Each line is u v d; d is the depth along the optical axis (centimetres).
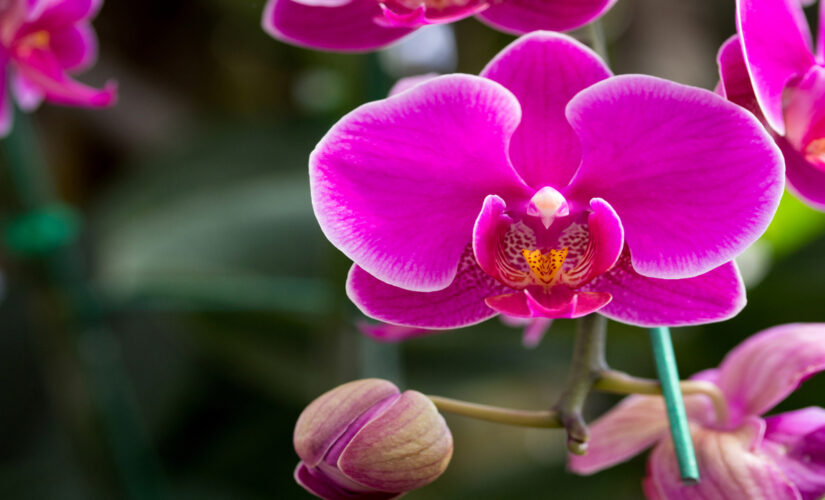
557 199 60
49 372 82
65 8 71
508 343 98
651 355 92
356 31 63
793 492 61
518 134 60
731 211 59
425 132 60
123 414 82
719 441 63
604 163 60
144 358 110
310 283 80
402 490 60
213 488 99
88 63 73
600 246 60
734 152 59
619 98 59
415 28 63
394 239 60
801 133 62
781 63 61
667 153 60
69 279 80
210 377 109
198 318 97
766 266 85
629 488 93
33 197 78
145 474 83
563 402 61
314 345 94
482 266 60
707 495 62
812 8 96
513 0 61
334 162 59
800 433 63
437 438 59
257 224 94
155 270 89
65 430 84
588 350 61
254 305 80
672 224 60
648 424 65
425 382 100
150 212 97
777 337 64
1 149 77
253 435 103
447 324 61
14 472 107
